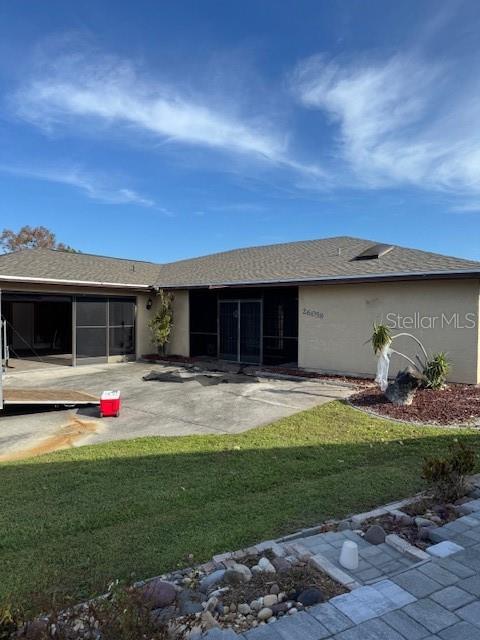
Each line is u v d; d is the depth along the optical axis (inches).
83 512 158.1
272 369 507.8
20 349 794.2
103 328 604.7
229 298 600.4
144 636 79.4
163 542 133.0
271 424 290.7
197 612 97.0
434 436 252.1
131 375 508.1
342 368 473.1
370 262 491.2
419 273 404.2
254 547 124.1
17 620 84.7
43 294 548.7
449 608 93.4
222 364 566.3
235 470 200.2
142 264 786.2
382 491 169.6
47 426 299.4
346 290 469.4
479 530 129.9
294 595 102.2
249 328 578.9
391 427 273.7
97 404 356.2
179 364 576.4
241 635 85.4
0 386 308.0
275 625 88.4
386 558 118.2
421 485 175.0
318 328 492.1
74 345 576.7
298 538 132.9
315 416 306.7
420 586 101.5
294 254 650.2
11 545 135.7
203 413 327.0
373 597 97.2
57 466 211.8
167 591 102.0
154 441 253.3
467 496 158.9
